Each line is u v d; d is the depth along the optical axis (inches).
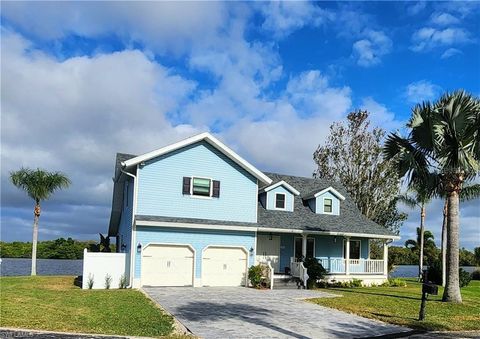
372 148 1795.0
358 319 601.6
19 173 1205.7
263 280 1005.2
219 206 1008.2
